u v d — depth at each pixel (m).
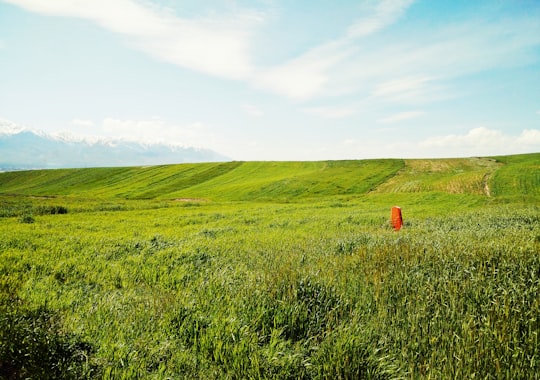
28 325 4.83
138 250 11.45
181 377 3.93
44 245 12.14
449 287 5.91
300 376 3.82
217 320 4.81
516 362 3.81
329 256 9.49
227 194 81.75
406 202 38.81
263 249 11.34
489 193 59.22
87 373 3.86
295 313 4.98
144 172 123.19
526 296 5.36
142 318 5.30
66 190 105.06
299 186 83.00
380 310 5.22
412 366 3.88
